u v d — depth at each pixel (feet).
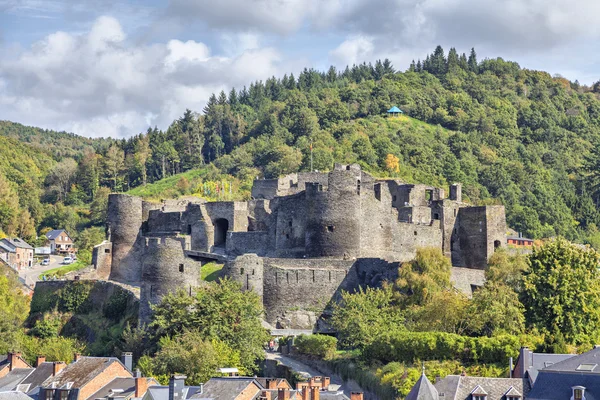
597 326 640.99
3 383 619.26
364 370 612.29
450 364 591.78
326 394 524.52
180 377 520.01
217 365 623.77
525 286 649.61
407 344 611.06
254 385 531.91
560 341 602.44
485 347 595.47
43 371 625.41
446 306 651.66
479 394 499.51
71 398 585.22
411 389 501.97
